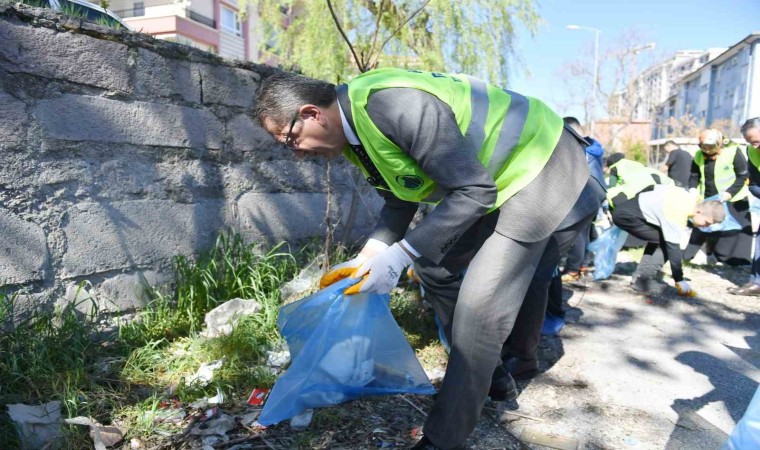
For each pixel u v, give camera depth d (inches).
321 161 177.9
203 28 589.6
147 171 126.6
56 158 109.0
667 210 179.9
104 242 118.1
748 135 191.3
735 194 228.1
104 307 118.5
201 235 140.1
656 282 193.5
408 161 72.1
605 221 311.6
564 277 209.0
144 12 561.3
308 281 152.6
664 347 137.6
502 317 73.7
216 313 125.3
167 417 89.4
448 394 74.6
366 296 88.5
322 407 93.7
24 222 104.5
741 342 142.9
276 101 70.7
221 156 145.1
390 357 91.0
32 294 106.3
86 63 112.7
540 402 104.4
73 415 85.4
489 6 205.6
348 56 202.4
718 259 241.1
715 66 1828.2
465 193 67.2
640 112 1857.8
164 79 128.6
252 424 89.7
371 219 200.4
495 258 73.9
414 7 191.5
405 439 87.6
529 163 75.4
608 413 100.7
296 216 169.2
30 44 103.3
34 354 95.0
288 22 220.8
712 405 105.2
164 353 111.6
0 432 78.0
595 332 148.3
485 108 73.9
